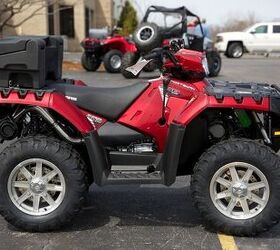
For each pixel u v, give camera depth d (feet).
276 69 65.87
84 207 15.98
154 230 14.28
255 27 99.14
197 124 14.14
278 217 13.38
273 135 14.02
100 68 66.49
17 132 14.10
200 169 13.38
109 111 14.43
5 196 13.65
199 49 55.26
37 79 13.57
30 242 13.47
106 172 13.74
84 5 111.14
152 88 14.37
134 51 51.93
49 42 15.12
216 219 13.62
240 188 13.44
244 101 13.28
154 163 14.26
